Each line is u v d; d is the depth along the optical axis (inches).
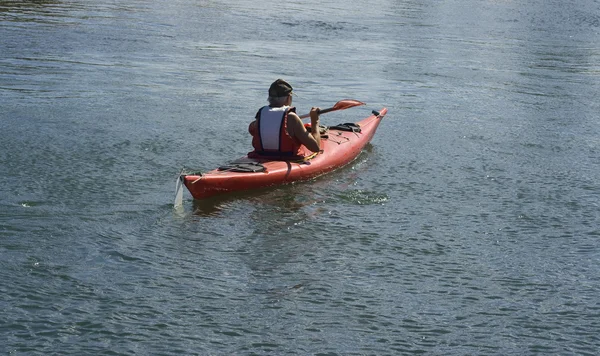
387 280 212.5
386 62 597.9
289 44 663.1
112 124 376.8
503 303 200.4
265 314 189.2
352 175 315.0
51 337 173.0
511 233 253.3
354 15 896.9
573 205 283.9
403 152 353.1
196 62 560.7
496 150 361.1
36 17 741.3
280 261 222.8
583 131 405.4
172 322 182.7
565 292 208.2
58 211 253.6
